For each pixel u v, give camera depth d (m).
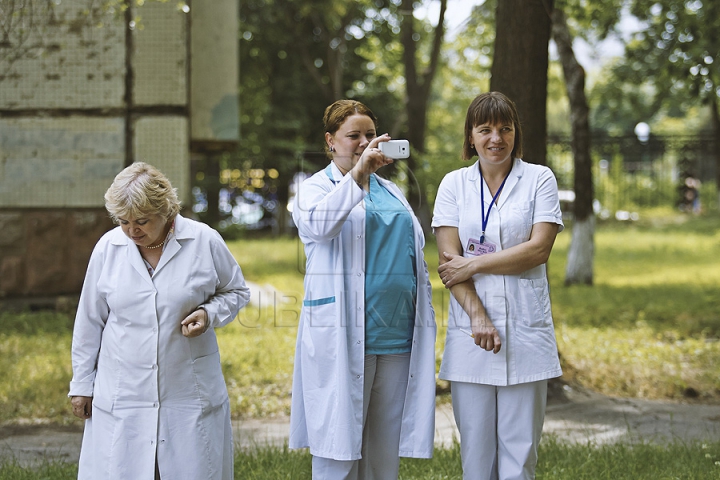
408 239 3.93
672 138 33.16
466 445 3.91
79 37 10.80
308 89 27.33
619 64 22.17
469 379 3.84
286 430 6.49
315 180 3.96
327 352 3.79
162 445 3.51
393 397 3.95
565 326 10.53
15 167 10.91
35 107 10.86
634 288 13.91
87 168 10.95
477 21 20.00
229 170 25.95
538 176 3.91
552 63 27.11
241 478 4.95
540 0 7.38
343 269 3.81
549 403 7.44
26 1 8.05
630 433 6.16
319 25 24.41
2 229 10.91
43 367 8.05
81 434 6.36
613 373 8.29
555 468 5.08
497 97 3.84
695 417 6.96
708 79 11.85
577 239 14.70
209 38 11.78
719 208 28.50
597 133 30.86
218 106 11.81
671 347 9.36
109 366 3.57
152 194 3.41
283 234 25.47
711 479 4.86
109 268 3.59
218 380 3.72
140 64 10.88
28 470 5.12
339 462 3.83
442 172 11.16
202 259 3.63
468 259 3.82
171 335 3.54
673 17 12.84
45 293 11.07
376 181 4.03
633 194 31.31
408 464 5.23
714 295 12.60
